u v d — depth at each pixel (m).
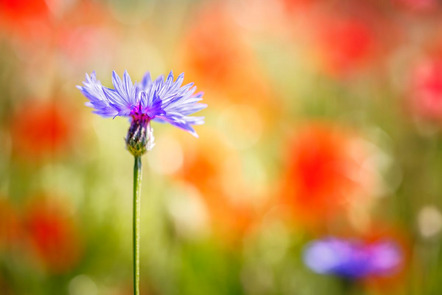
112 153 0.82
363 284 0.61
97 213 0.74
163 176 0.68
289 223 0.70
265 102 0.89
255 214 0.67
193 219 0.61
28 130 0.68
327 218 0.68
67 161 0.75
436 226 0.65
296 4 1.05
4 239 0.63
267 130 0.90
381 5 1.07
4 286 0.63
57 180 0.73
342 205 0.67
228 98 0.86
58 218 0.63
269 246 0.70
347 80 1.00
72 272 0.64
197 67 0.84
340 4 1.08
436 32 1.05
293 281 0.68
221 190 0.64
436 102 0.79
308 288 0.68
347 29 0.90
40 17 0.71
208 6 1.05
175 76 0.89
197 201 0.62
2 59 0.75
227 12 0.98
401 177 0.85
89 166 0.77
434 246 0.64
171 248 0.62
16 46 0.76
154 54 1.09
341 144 0.63
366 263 0.59
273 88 0.94
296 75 1.09
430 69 0.80
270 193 0.68
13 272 0.63
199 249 0.65
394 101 1.02
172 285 0.63
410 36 1.08
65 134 0.70
